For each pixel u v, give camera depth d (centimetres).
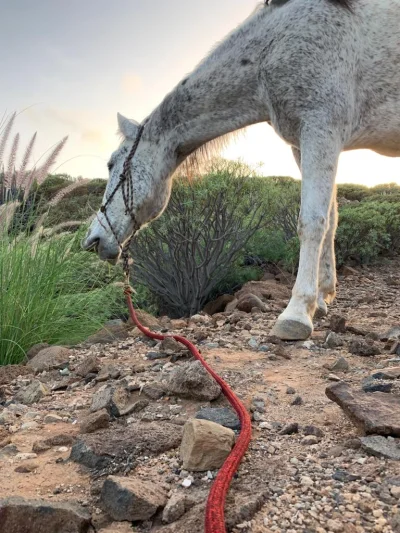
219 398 307
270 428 269
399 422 246
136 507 202
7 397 369
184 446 241
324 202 434
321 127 429
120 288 658
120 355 432
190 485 221
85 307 599
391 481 209
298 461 232
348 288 840
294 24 434
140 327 471
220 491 195
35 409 334
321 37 426
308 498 203
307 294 439
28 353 498
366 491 205
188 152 509
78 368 405
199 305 755
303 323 432
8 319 506
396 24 435
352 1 432
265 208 961
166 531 191
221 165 798
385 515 190
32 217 575
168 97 486
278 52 438
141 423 286
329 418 277
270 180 1058
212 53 473
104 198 504
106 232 498
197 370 314
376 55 435
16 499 205
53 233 582
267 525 188
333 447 243
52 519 198
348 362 375
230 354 407
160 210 513
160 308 792
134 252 746
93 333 561
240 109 473
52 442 273
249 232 793
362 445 238
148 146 493
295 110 437
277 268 971
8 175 566
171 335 436
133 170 491
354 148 468
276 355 395
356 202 1511
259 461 235
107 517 207
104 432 276
